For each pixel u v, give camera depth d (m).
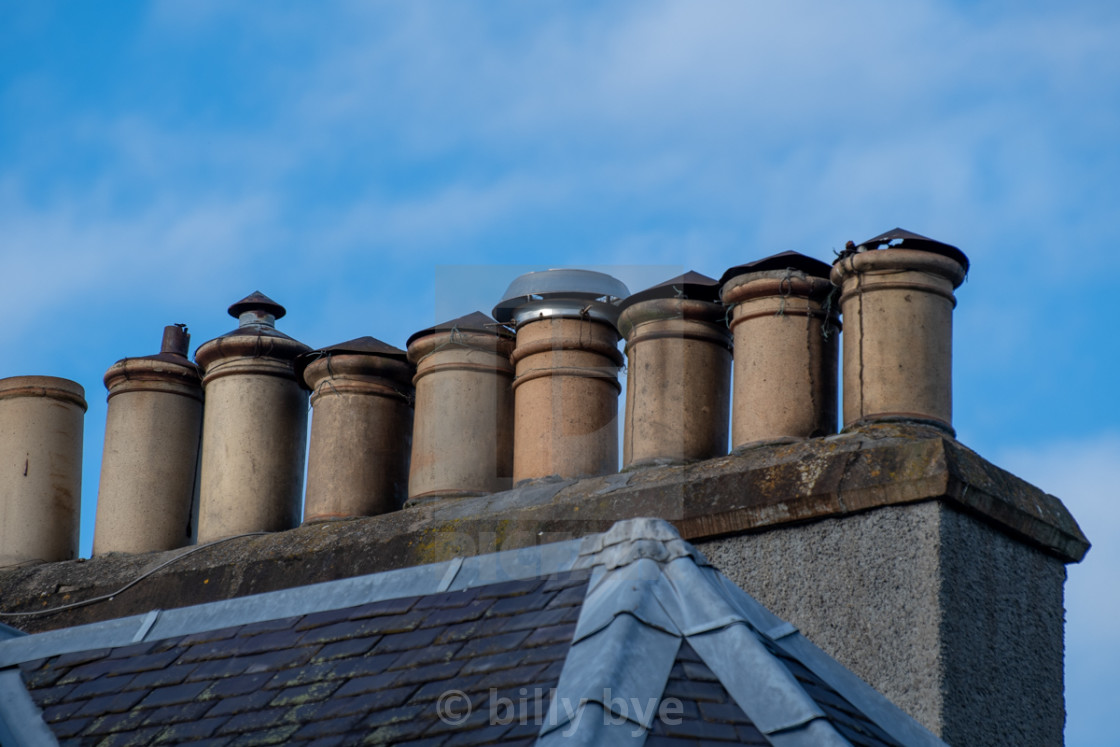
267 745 10.98
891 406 15.86
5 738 12.20
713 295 17.61
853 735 10.17
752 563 15.42
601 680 9.77
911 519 14.73
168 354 21.20
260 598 13.33
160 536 20.30
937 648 14.18
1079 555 16.00
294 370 19.89
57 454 21.53
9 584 19.91
